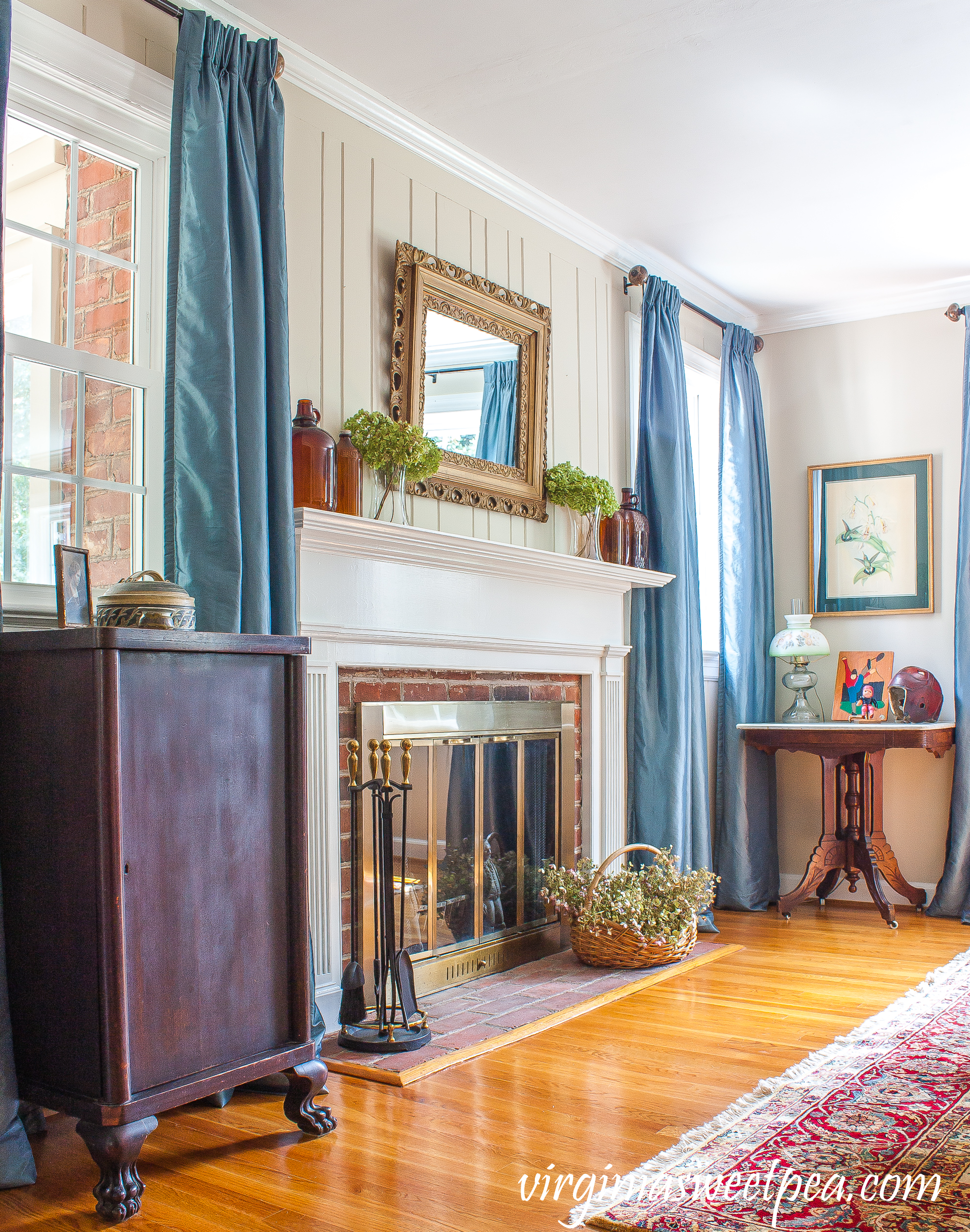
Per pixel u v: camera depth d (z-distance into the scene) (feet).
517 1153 6.84
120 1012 6.07
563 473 13.05
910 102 11.14
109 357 8.72
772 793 16.80
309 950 7.34
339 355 10.47
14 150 8.11
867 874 14.96
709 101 11.10
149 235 9.04
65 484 8.31
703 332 17.08
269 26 9.75
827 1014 10.09
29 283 8.18
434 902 10.81
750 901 15.96
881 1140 6.96
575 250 14.17
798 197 13.46
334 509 9.75
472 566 11.25
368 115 10.93
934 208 13.82
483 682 11.77
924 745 14.52
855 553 17.24
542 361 12.98
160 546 8.97
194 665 6.71
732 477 16.60
